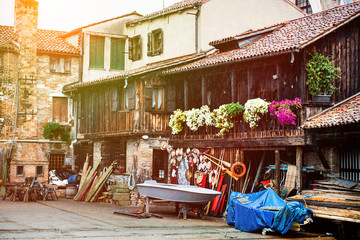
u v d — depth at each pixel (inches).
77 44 1115.9
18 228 488.4
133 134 832.3
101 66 1077.8
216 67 730.2
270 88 650.8
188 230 530.9
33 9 1075.3
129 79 850.8
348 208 509.7
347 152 576.4
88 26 1075.9
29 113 1055.6
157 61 968.3
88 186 894.4
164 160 832.3
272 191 561.3
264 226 526.6
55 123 1083.3
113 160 919.0
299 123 593.9
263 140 634.8
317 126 563.2
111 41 1072.8
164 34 953.5
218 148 716.7
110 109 915.4
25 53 1063.0
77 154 1051.3
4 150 1026.1
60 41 1141.1
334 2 1021.8
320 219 556.4
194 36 885.8
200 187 669.3
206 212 696.4
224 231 540.7
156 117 828.0
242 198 585.6
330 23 647.1
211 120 714.8
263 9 939.3
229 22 901.2
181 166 785.6
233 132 689.6
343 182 565.3
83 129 1016.2
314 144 590.2
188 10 902.4
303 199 553.6
